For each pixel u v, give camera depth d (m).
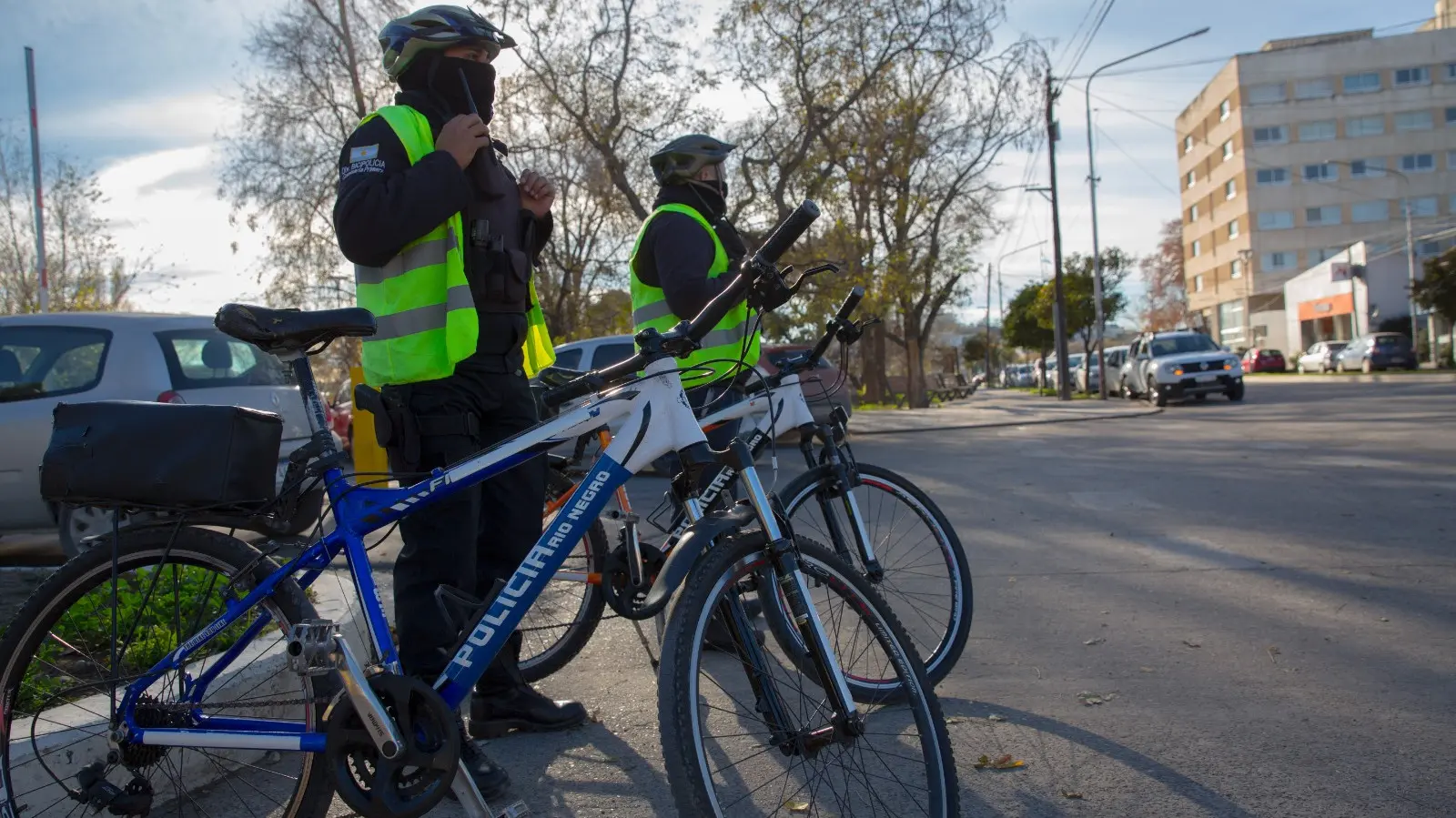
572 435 2.62
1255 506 7.37
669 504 3.65
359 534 2.59
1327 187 68.06
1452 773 2.92
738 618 2.39
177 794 2.73
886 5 20.17
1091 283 49.38
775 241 2.64
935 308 34.06
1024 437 15.23
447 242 3.00
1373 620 4.43
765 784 2.61
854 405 31.23
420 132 2.98
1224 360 23.14
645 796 2.98
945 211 30.25
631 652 4.44
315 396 2.62
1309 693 3.59
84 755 2.67
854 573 2.52
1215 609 4.71
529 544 3.36
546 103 19.86
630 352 11.94
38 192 21.11
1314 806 2.75
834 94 21.03
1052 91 29.91
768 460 3.82
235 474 2.45
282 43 20.45
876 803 2.46
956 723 3.42
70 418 2.51
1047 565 5.78
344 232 2.83
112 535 2.58
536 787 3.06
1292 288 59.47
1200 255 79.69
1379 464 9.30
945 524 3.80
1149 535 6.50
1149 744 3.19
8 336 7.14
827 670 2.38
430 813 2.89
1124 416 19.92
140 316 7.25
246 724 2.49
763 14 19.86
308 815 2.49
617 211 21.14
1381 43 67.25
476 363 3.14
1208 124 75.56
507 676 3.46
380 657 2.50
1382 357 37.88
